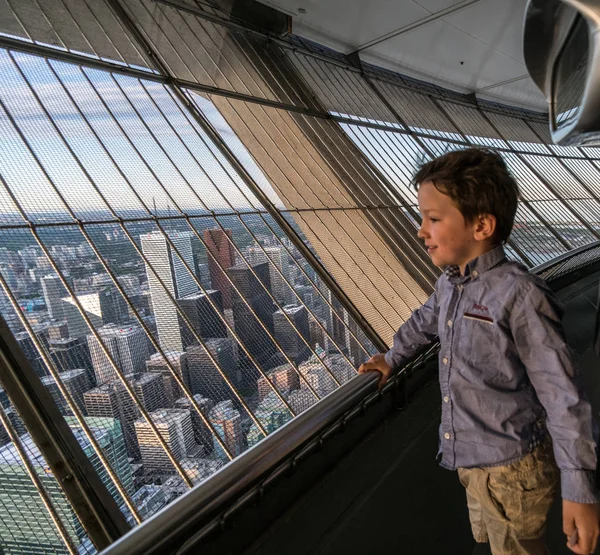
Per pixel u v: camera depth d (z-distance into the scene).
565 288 5.27
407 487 2.03
